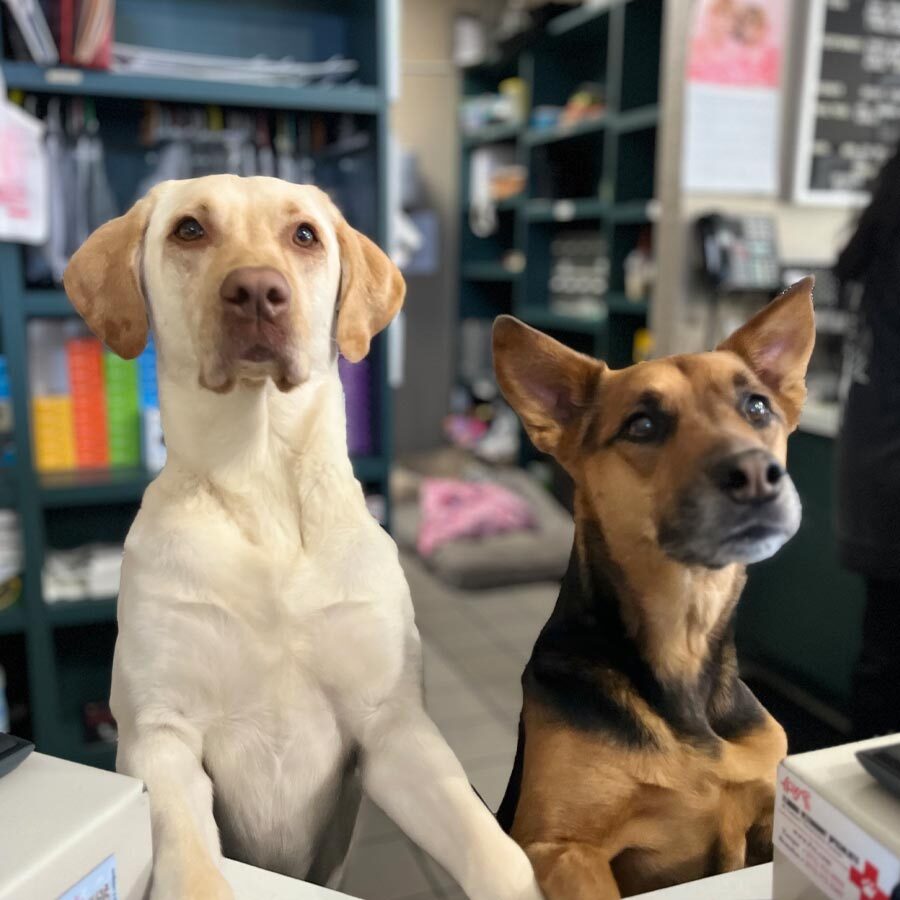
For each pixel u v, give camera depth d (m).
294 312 0.75
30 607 2.11
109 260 0.82
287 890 0.69
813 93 2.70
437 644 2.97
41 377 2.19
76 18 1.92
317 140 2.37
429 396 5.54
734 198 2.75
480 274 5.23
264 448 0.79
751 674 2.63
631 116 3.40
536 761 0.79
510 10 4.79
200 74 2.14
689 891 0.68
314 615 0.79
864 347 1.68
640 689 0.78
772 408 0.78
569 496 1.00
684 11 2.65
